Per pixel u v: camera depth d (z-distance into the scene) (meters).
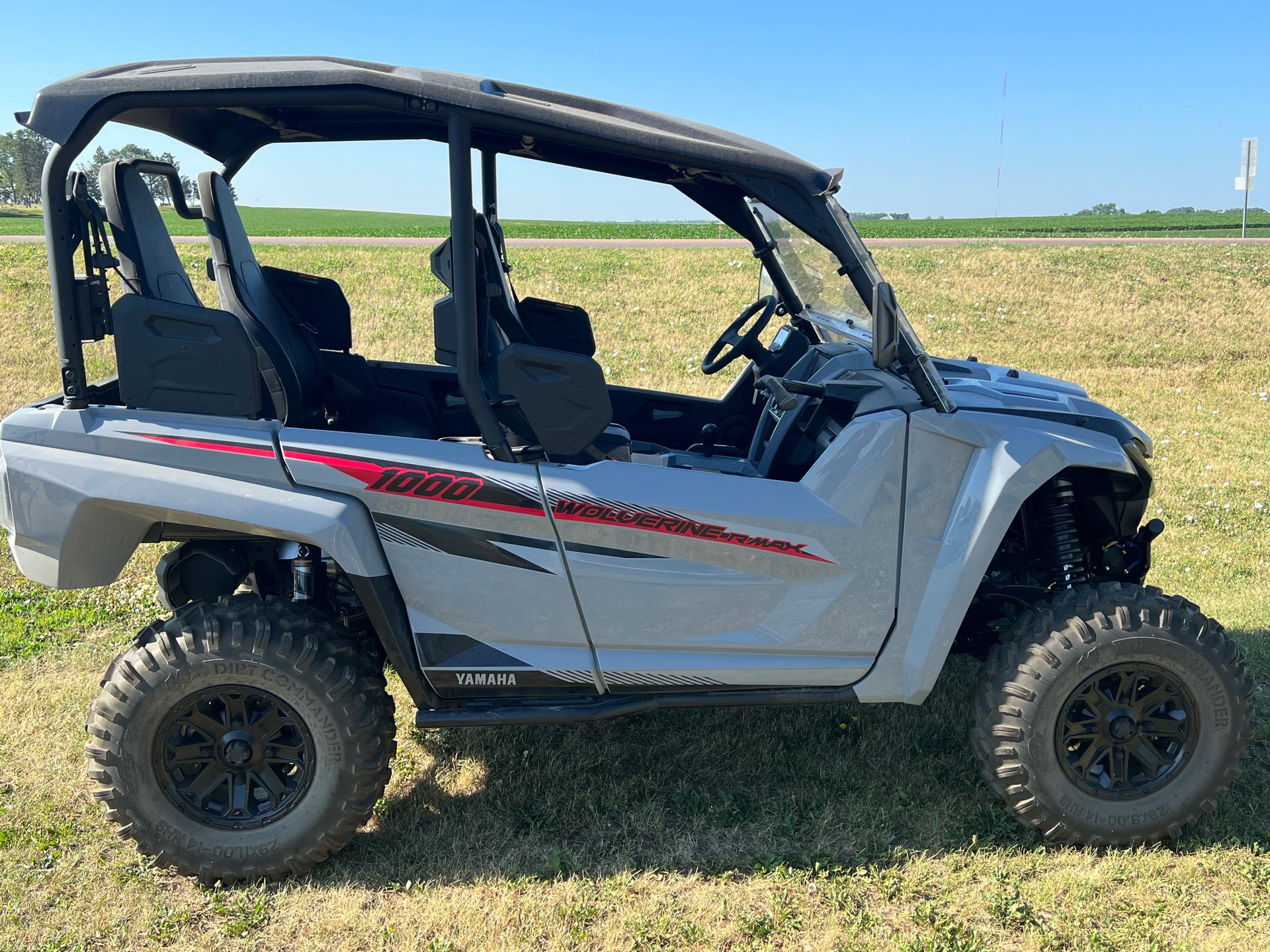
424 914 2.55
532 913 2.55
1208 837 2.83
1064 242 24.33
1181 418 9.38
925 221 51.69
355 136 3.10
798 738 3.45
